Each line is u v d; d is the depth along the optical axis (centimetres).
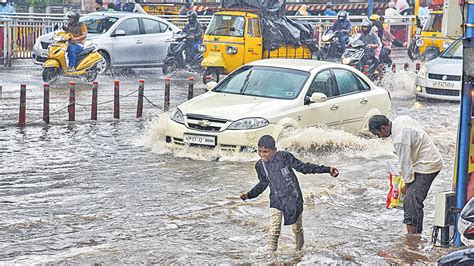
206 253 1466
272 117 2306
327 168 1413
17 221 1625
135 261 1407
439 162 1549
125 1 5878
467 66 1393
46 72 3934
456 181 1450
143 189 1927
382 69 4284
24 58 5119
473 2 1370
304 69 2508
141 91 3000
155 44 4494
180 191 1917
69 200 1808
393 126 1545
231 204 1809
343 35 4959
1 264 1363
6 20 4712
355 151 2459
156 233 1584
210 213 1723
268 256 1442
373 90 2662
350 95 2564
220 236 1577
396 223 1714
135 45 4406
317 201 1878
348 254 1476
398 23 6562
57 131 2667
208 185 1981
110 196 1853
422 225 1611
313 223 1700
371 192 1972
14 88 3731
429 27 4884
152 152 2364
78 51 3997
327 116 2464
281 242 1548
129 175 2066
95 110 2906
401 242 1562
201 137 2300
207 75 4153
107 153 2339
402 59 5925
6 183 1945
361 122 2595
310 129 2386
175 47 4516
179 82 4322
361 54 4228
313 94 2392
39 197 1825
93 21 4416
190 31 4572
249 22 4125
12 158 2228
